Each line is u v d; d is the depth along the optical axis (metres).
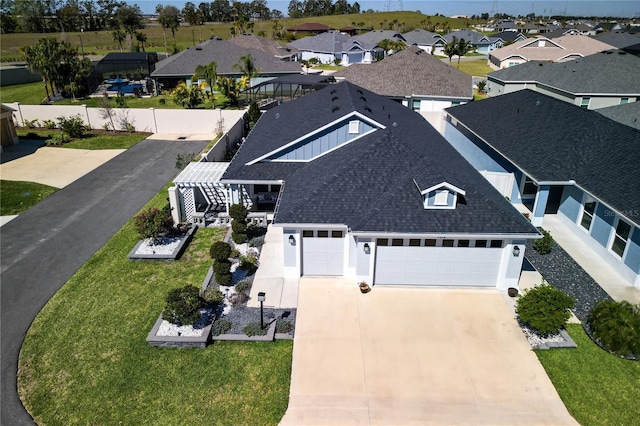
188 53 49.78
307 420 10.41
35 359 12.31
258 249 17.47
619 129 19.61
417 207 14.59
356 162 16.44
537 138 21.66
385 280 15.30
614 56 38.88
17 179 25.08
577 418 10.51
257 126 25.48
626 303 12.97
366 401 10.89
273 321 13.43
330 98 23.88
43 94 47.62
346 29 108.25
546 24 152.75
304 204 15.12
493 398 10.99
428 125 25.59
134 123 34.78
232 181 18.67
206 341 12.58
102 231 19.30
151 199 22.47
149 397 11.05
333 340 12.79
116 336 13.10
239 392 11.16
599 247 17.14
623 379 11.57
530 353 12.38
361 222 14.25
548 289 12.89
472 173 18.78
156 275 16.06
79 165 27.45
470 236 13.96
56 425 10.38
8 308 14.37
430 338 12.89
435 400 10.93
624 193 15.68
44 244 18.20
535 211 18.95
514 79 43.81
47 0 114.00
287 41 91.88
